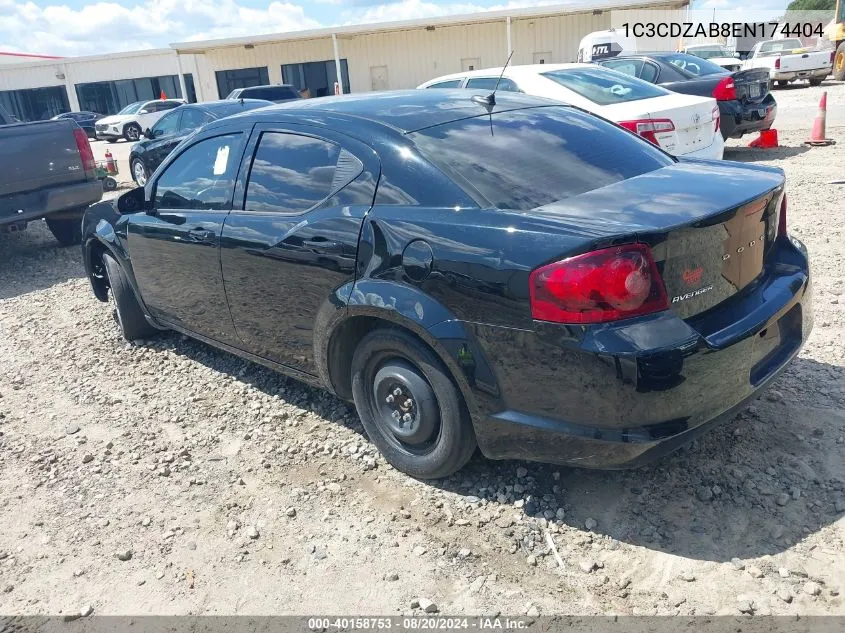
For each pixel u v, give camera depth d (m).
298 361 3.72
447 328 2.82
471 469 3.33
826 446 3.23
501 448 2.86
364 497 3.23
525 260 2.57
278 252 3.52
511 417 2.76
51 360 5.17
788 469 3.10
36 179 7.51
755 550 2.68
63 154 7.71
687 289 2.61
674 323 2.53
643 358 2.43
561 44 28.69
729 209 2.67
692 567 2.63
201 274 4.11
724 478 3.08
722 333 2.64
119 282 5.06
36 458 3.79
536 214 2.73
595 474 3.20
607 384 2.48
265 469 3.52
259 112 4.04
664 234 2.47
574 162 3.21
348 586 2.71
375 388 3.33
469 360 2.79
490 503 3.09
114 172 15.17
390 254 3.01
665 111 7.47
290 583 2.75
